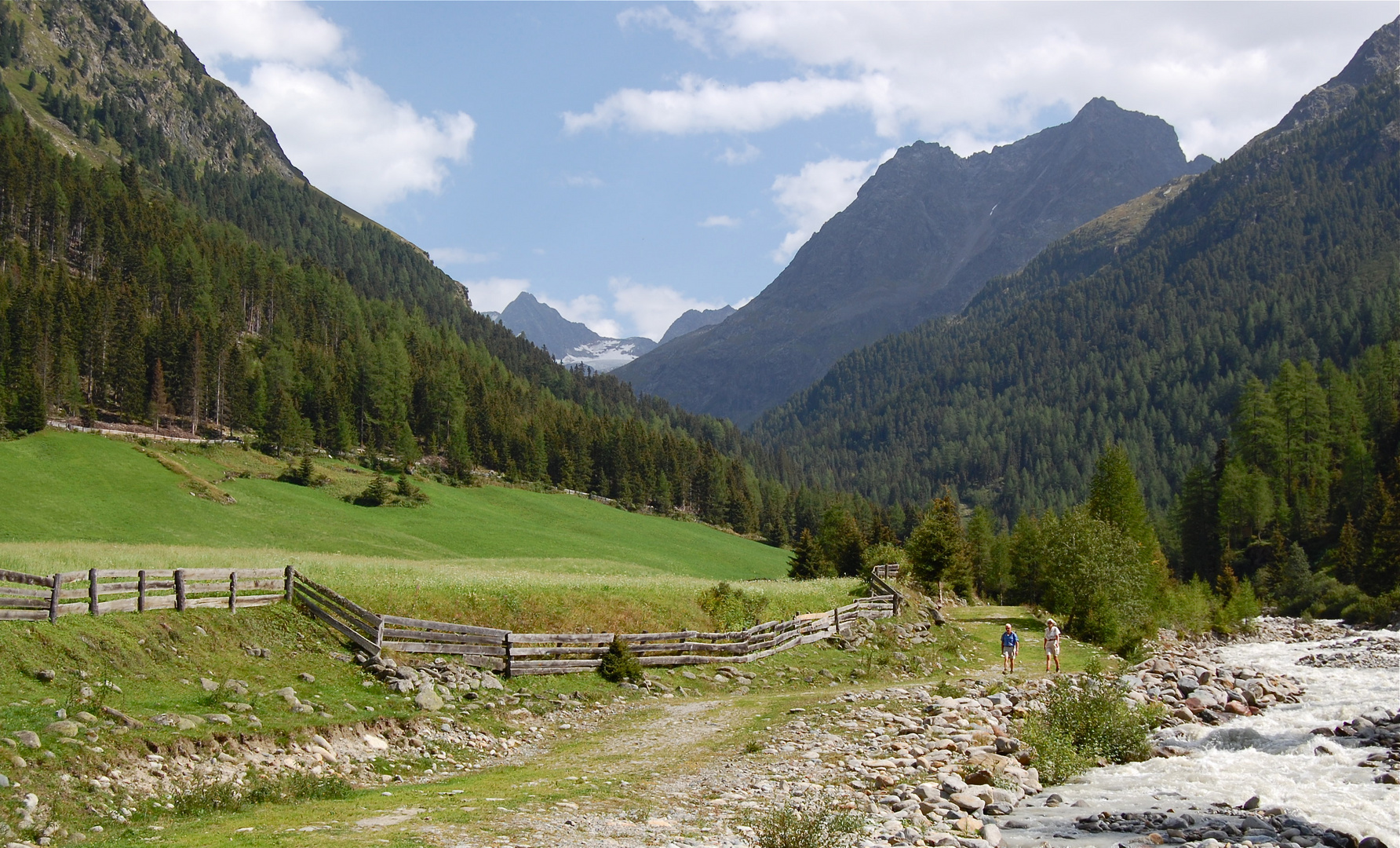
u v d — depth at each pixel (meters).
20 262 178.25
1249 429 139.38
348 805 15.98
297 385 165.75
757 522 197.12
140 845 12.65
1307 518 120.88
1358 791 19.39
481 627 29.80
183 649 22.45
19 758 14.54
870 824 15.80
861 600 49.09
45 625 19.88
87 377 143.62
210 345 155.88
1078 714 24.42
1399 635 67.38
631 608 38.44
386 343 186.50
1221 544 125.44
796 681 37.00
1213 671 39.47
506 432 184.00
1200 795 19.16
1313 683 38.94
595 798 17.17
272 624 25.91
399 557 101.06
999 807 17.83
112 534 88.94
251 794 16.14
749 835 14.68
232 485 116.81
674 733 25.41
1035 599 88.19
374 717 22.06
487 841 13.41
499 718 25.30
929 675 41.16
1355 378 158.00
